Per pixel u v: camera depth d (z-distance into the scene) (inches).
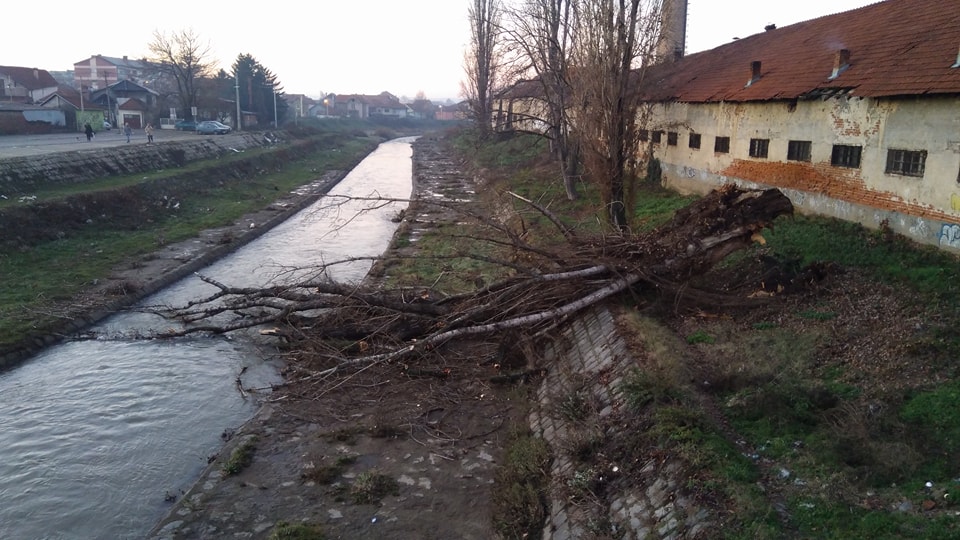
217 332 554.3
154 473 371.9
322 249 911.7
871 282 453.4
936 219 480.1
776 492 246.7
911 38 579.2
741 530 224.5
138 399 456.1
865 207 555.8
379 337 506.0
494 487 339.0
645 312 458.6
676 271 480.7
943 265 454.9
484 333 485.1
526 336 481.4
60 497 347.9
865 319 398.6
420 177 1665.8
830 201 601.9
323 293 543.5
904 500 234.4
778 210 475.2
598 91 671.8
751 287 481.4
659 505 260.5
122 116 2386.8
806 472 257.0
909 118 503.8
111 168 1115.9
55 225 810.2
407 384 455.5
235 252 879.7
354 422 408.5
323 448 377.7
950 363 324.5
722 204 484.4
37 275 674.2
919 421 281.3
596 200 944.3
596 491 297.7
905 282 441.4
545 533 292.8
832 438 274.1
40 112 1998.0
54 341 547.2
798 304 445.1
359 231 1050.7
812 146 627.2
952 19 557.6
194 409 444.8
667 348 373.1
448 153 2411.4
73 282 666.2
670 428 292.4
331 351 481.7
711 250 475.2
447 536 301.4
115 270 725.9
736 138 764.0
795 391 311.9
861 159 560.1
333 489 336.8
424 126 5182.1
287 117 3280.0
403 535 301.4
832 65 640.4
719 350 381.4
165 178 1152.2
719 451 268.7
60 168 983.6
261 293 539.8
